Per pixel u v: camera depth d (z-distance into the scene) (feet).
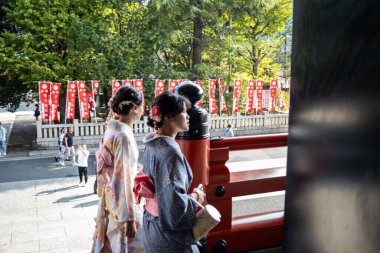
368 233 2.37
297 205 3.12
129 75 64.39
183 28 69.87
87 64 63.00
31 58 62.13
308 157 2.96
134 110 8.15
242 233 8.14
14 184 44.98
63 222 32.76
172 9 61.52
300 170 3.08
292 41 3.22
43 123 80.07
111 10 69.77
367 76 2.35
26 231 30.63
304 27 3.01
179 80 63.31
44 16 59.06
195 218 5.35
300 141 3.06
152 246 5.75
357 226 2.45
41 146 61.93
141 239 8.18
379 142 2.27
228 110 75.25
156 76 66.85
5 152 60.70
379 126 2.27
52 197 39.93
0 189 42.86
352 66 2.48
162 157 5.35
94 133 64.64
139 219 8.19
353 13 2.47
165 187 5.25
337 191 2.64
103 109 88.38
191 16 63.67
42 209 36.19
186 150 7.11
